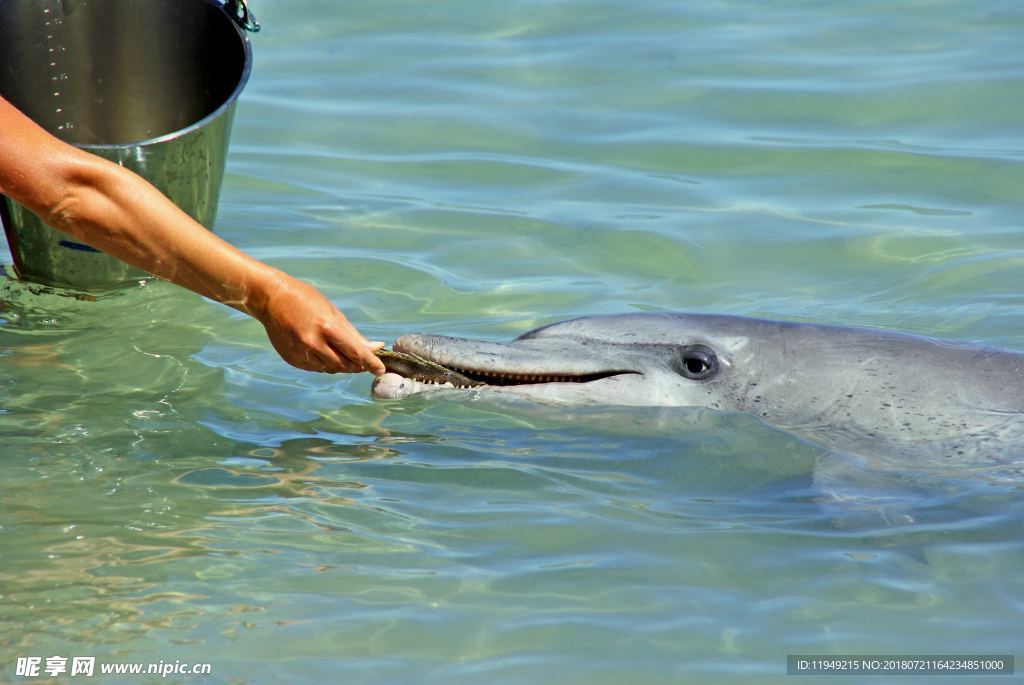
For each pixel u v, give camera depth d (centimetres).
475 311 2755
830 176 3394
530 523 1956
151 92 3022
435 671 1584
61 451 2166
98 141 3050
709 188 3347
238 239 3067
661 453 2209
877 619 1705
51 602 1722
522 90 3906
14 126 1884
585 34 4256
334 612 1706
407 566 1828
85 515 1956
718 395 2355
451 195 3322
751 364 2361
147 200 1911
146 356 2559
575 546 1891
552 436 2278
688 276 2922
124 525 1928
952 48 4078
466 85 3941
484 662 1603
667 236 3097
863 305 2770
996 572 1830
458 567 1825
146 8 2944
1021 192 3275
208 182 2847
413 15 4403
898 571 1827
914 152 3497
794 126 3666
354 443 2233
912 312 2731
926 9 4369
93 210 1906
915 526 1959
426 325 2686
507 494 2053
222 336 2670
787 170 3428
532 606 1727
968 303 2761
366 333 2638
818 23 4303
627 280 2905
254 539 1895
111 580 1778
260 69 4047
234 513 1973
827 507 2009
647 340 2400
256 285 1945
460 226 3155
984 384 2292
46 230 2764
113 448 2183
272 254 2992
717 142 3584
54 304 2792
